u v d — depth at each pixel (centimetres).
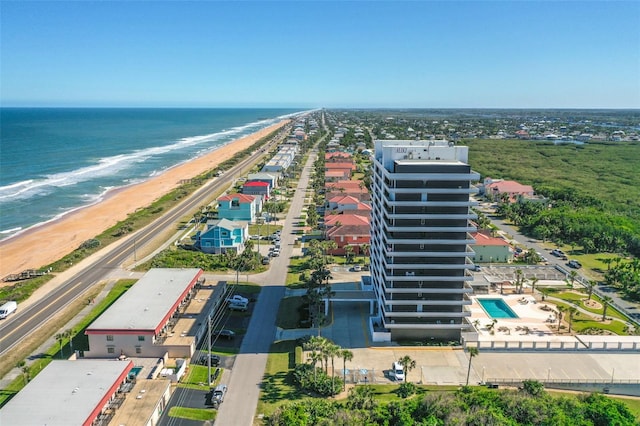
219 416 7169
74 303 11106
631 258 14638
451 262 9156
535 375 8469
